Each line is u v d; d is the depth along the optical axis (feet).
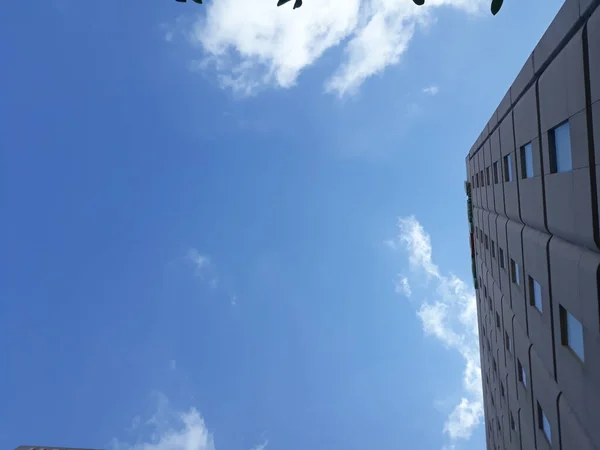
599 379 39.29
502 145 72.33
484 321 113.39
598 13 34.30
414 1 22.20
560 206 45.24
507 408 87.25
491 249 92.99
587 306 40.60
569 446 50.11
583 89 37.58
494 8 19.34
